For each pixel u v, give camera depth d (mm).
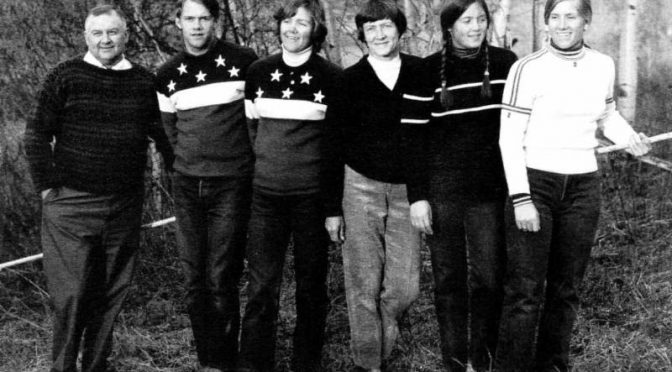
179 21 3773
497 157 3488
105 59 3730
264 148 3637
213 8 3691
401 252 3639
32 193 5488
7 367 4211
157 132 3934
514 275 3422
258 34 5680
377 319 3730
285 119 3592
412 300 3691
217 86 3705
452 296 3625
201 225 3848
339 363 4121
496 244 3525
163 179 5586
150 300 5051
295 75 3588
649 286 4562
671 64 7613
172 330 4695
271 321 3812
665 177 5934
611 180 6031
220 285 3836
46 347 4414
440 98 3453
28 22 5457
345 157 3609
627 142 3453
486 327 3643
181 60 3783
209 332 3936
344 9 5648
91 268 3852
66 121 3742
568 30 3195
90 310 3918
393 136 3533
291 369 4055
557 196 3334
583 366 3799
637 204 5688
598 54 3344
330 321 4559
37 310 5004
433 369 3992
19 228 5457
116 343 4418
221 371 3975
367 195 3605
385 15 3424
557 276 3477
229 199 3779
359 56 5797
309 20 3545
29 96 5477
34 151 3736
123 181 3818
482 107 3451
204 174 3738
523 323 3422
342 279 4879
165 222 4629
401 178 3568
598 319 4328
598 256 5055
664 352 3820
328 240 3771
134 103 3805
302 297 3795
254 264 3742
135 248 3980
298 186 3623
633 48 7098
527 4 7824
